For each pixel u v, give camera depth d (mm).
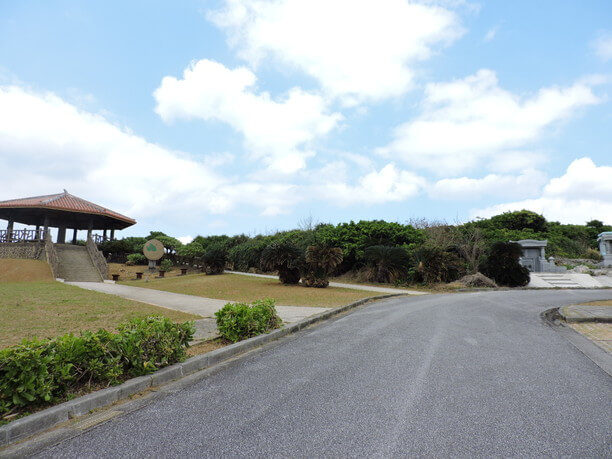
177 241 41125
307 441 2977
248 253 33031
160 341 4836
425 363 5250
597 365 5328
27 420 3188
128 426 3311
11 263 24891
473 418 3418
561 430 3188
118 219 35281
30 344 3670
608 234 30781
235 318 6746
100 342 4336
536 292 18172
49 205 30594
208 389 4309
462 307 11781
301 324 8492
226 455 2771
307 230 34000
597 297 15555
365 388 4227
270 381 4566
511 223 40688
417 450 2834
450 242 27047
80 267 26922
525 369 5016
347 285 21328
